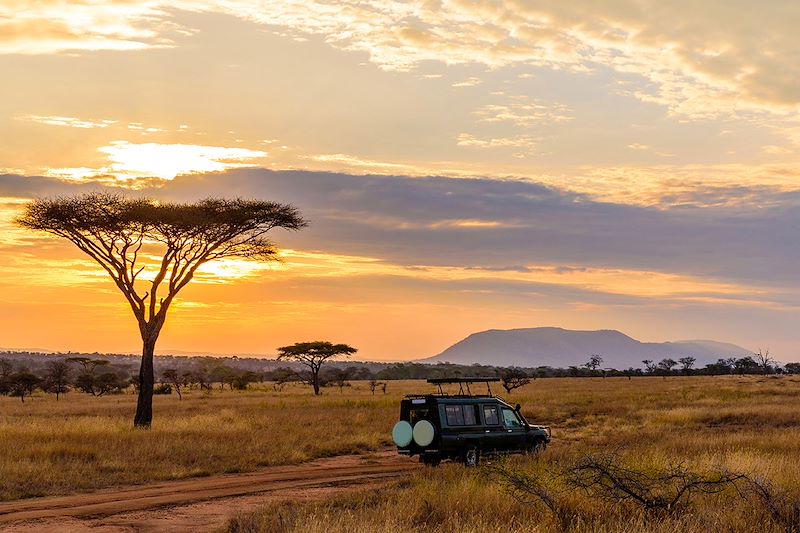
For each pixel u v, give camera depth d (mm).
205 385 108438
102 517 13234
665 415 36062
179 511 13844
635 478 11867
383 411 42531
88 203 31703
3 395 86500
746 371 166875
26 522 12750
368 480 18203
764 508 10672
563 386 90062
